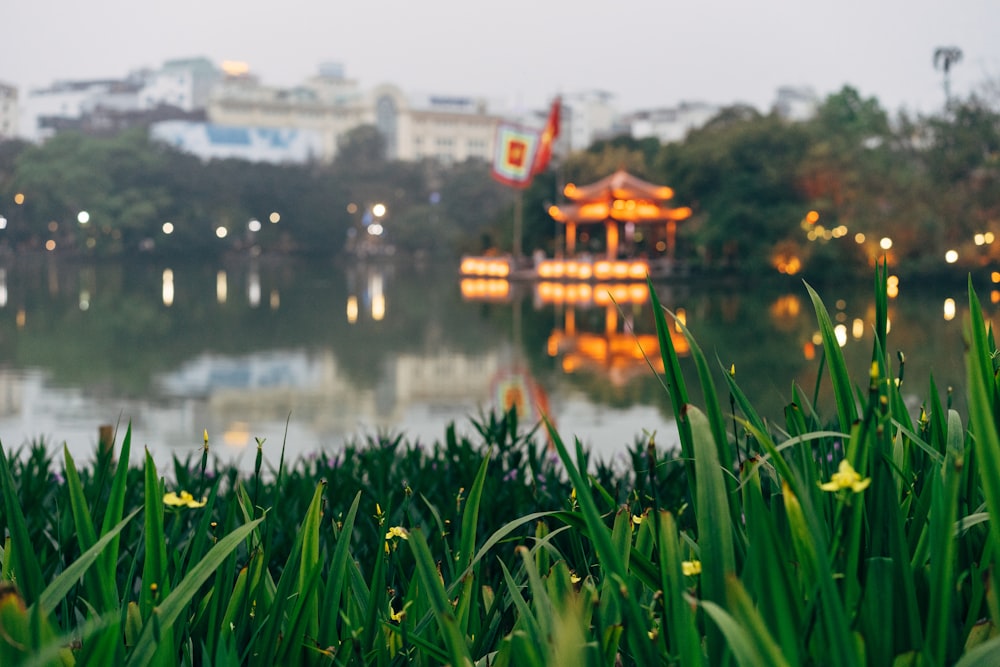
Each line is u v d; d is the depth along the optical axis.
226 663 1.16
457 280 42.59
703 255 44.34
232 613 1.34
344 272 53.00
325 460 3.71
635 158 53.66
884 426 1.29
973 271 39.09
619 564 1.11
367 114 135.50
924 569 1.21
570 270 41.50
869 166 41.72
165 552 1.33
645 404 9.70
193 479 2.74
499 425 3.90
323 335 17.55
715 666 1.07
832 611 0.94
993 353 1.48
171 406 9.65
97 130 120.19
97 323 19.62
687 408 1.16
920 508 1.32
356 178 92.31
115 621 1.01
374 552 2.13
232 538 1.20
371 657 1.36
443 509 2.79
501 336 17.52
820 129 46.72
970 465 1.32
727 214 41.09
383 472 3.31
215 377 11.90
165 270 53.06
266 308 24.42
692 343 1.30
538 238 51.09
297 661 1.28
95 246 72.44
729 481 1.29
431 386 11.24
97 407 9.54
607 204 41.44
